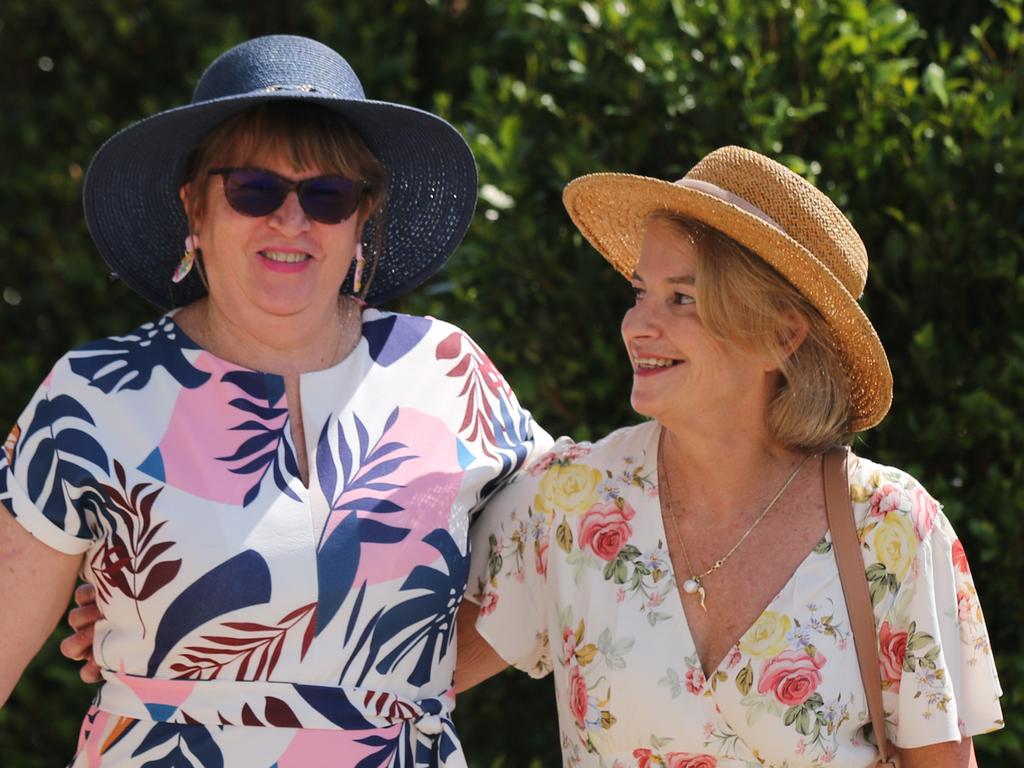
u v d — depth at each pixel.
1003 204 5.62
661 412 3.88
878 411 3.92
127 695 3.87
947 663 3.83
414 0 8.30
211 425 3.92
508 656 4.29
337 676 3.90
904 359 5.71
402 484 4.06
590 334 6.07
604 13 6.13
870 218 5.71
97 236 4.26
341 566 3.90
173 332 4.04
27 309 8.65
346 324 4.29
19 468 3.81
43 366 8.54
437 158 4.41
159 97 8.52
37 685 7.99
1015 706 5.52
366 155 4.07
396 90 8.12
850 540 3.84
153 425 3.87
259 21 8.61
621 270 4.51
